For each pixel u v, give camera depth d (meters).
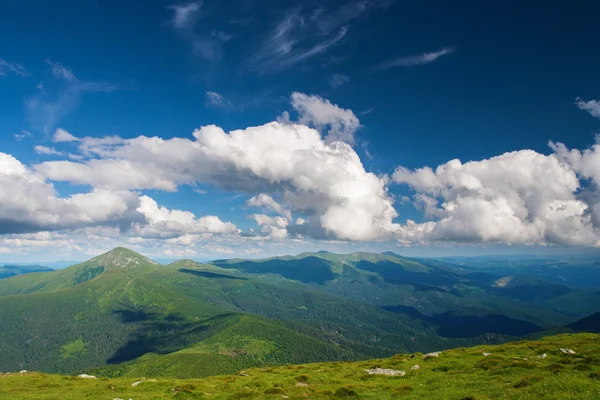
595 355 46.41
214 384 53.72
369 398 38.69
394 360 63.91
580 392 27.36
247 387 49.12
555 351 53.84
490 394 31.89
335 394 40.53
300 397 39.69
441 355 62.41
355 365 66.12
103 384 57.06
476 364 50.12
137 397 44.75
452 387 38.84
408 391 39.34
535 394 28.92
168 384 53.47
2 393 50.81
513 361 47.19
